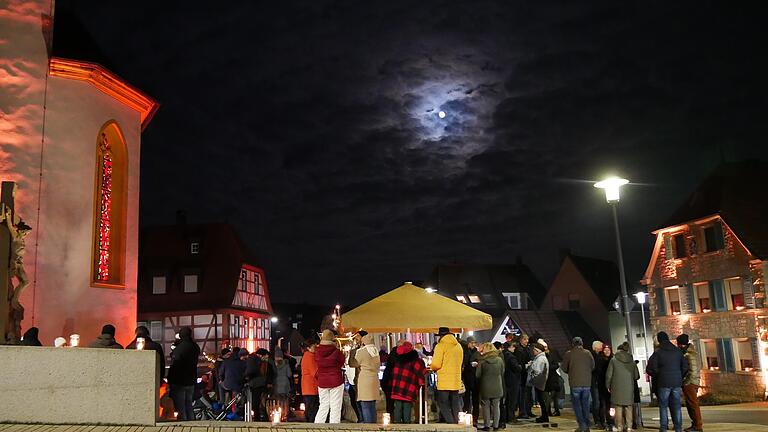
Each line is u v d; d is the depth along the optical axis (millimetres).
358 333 12766
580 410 12102
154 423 8156
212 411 13836
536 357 14133
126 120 16266
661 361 11922
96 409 7973
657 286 35000
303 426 8266
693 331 32312
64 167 14359
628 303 15750
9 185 10859
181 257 43688
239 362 13789
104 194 15719
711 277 31234
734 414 17984
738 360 29641
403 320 12617
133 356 8188
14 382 7797
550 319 50375
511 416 14273
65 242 14133
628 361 12203
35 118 14055
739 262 29578
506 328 47750
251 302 45531
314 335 14836
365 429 8148
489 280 56562
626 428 12305
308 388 12422
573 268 53625
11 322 10633
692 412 12492
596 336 51188
